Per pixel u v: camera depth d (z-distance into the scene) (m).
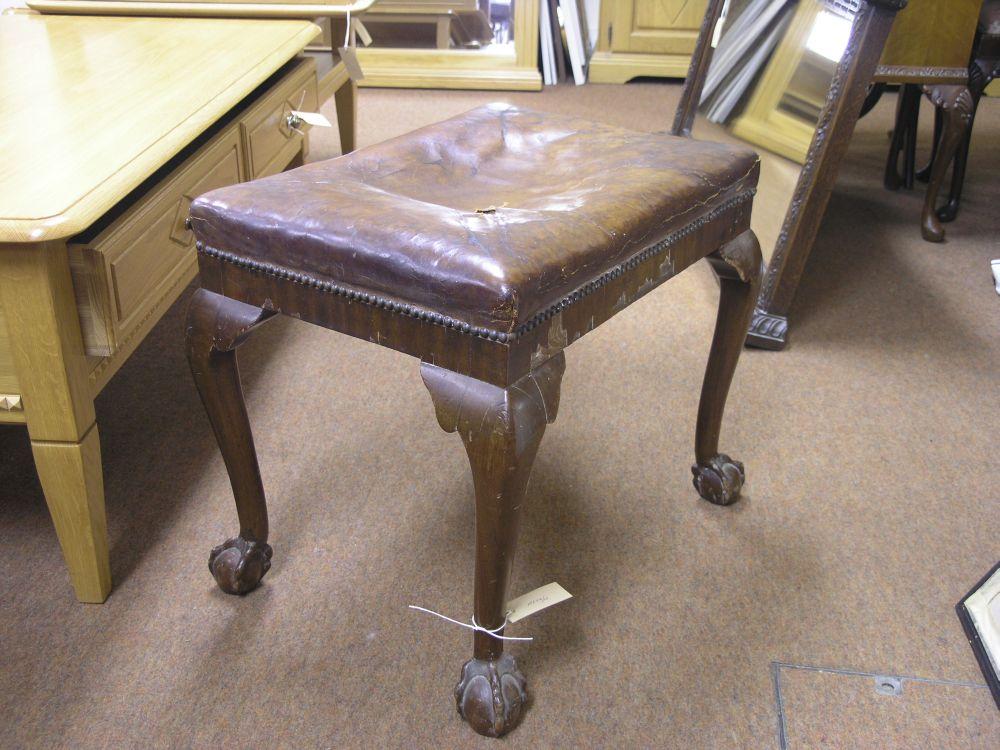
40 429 0.85
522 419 0.68
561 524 1.10
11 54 1.26
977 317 1.62
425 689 0.88
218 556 0.98
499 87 2.85
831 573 1.04
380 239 0.68
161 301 0.97
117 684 0.88
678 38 2.90
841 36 1.36
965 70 1.74
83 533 0.92
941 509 1.14
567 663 0.91
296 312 0.76
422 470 1.20
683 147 0.92
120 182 0.82
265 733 0.83
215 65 1.22
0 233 0.73
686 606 0.99
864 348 1.51
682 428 1.29
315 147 2.29
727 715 0.86
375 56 2.84
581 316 0.72
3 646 0.92
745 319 1.00
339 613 0.97
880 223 2.00
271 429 1.27
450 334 0.67
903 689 0.89
